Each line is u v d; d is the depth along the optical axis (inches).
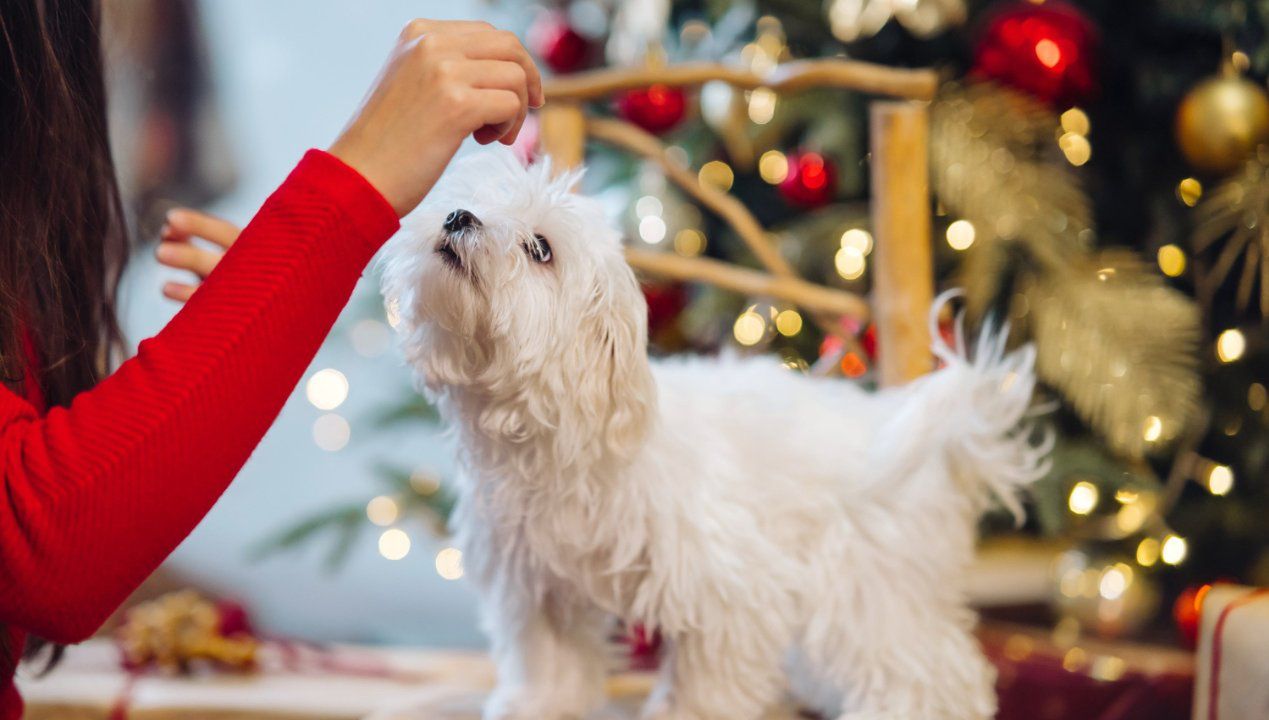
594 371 33.0
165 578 98.0
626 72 47.3
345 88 103.0
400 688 51.3
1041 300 54.2
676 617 34.6
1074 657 59.1
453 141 24.3
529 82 26.5
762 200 66.0
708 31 65.1
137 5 94.0
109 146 34.2
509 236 32.1
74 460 22.2
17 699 31.4
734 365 41.8
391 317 35.2
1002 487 38.8
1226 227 55.7
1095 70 54.4
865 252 58.6
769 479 37.1
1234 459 60.7
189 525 23.2
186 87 97.0
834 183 57.7
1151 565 60.4
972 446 38.1
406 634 94.6
